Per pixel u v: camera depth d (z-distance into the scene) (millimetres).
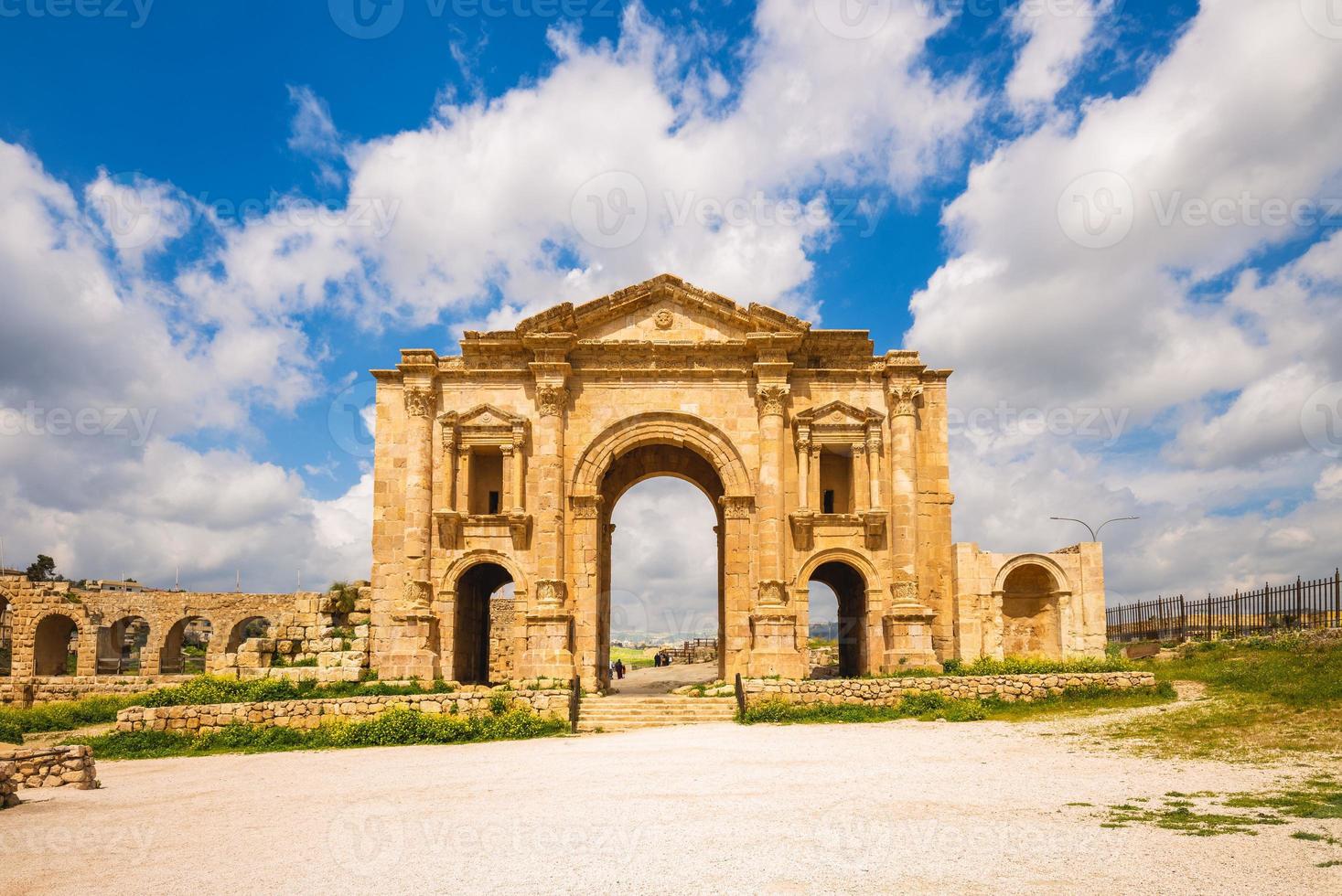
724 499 42438
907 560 41219
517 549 42281
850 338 43594
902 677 36594
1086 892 11289
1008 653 46250
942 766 21328
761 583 40531
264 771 25172
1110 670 35188
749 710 33875
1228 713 26125
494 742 30781
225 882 12875
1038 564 44156
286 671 40625
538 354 42844
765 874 12398
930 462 43406
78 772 22344
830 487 45562
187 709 32656
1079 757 21984
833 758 23250
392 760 26641
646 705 35688
